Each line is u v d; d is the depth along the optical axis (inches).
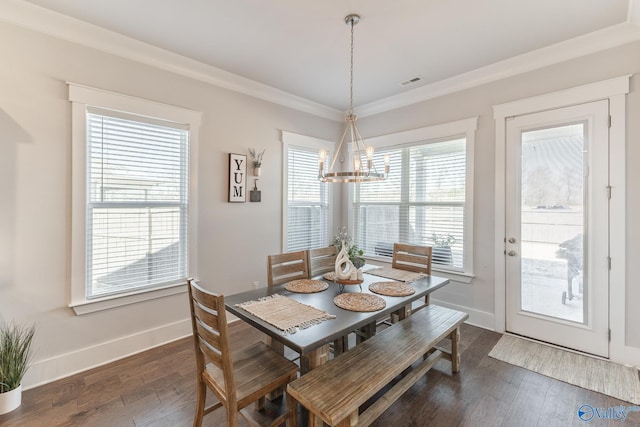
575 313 102.9
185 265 116.5
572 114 101.6
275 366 65.7
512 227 115.6
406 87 137.7
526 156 112.2
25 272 83.8
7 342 75.3
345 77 127.6
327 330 60.9
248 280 136.1
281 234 148.6
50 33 86.3
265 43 100.7
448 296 134.3
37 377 85.2
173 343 110.8
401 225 153.0
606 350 96.8
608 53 95.1
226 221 127.8
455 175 132.6
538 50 104.2
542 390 82.0
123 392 81.7
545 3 79.8
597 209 97.7
